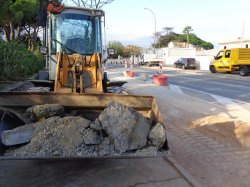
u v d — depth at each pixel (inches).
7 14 1058.1
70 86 359.3
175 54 2910.9
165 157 268.8
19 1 1080.2
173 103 570.6
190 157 284.7
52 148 267.0
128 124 275.4
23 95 300.4
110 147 272.7
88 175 233.3
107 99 311.0
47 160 255.3
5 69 715.4
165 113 475.5
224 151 302.0
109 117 281.1
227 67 1480.1
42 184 218.2
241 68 1407.5
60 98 307.0
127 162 256.8
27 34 1545.3
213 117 440.5
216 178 240.8
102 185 218.1
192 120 429.7
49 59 421.1
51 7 415.8
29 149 266.2
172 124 406.6
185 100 611.2
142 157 266.2
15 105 299.6
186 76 1328.7
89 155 264.2
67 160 256.5
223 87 866.8
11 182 220.4
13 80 737.6
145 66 2554.1
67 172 237.1
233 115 468.4
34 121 293.4
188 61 2042.3
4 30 1364.4
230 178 241.1
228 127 388.5
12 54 746.8
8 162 251.6
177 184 222.4
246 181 236.5
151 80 1053.8
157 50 3016.7
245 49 1437.0
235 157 286.4
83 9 422.9
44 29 479.5
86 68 368.5
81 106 309.0
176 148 308.8
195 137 347.6
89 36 425.1
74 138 272.4
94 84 365.4
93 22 426.0
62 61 363.3
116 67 2322.8
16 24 1376.7
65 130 276.4
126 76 1238.3
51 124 280.5
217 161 275.9
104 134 281.7
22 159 256.4
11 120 295.0
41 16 498.0
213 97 658.8
